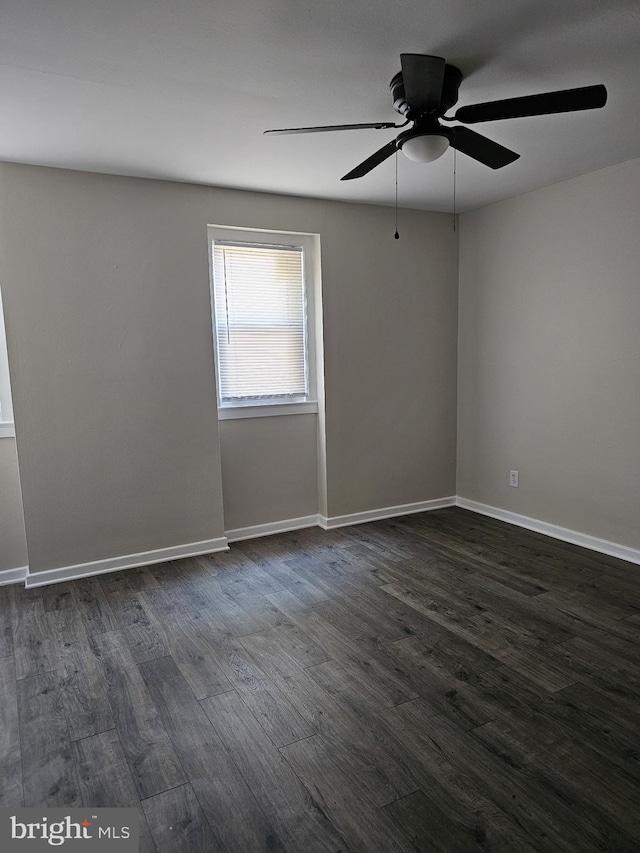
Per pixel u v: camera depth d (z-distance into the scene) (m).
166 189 3.39
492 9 1.73
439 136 2.09
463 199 4.00
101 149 2.82
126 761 1.81
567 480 3.78
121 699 2.15
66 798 1.67
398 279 4.28
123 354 3.35
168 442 3.53
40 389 3.15
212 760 1.81
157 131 2.61
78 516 3.31
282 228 3.79
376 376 4.28
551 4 1.71
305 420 4.18
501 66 2.10
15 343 3.06
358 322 4.15
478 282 4.36
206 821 1.57
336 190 3.68
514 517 4.22
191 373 3.56
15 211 3.01
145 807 1.62
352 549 3.75
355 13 1.73
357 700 2.11
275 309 3.97
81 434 3.28
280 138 2.71
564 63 2.08
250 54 1.96
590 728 1.92
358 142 2.77
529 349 3.97
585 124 2.64
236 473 3.95
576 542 3.75
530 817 1.56
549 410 3.86
